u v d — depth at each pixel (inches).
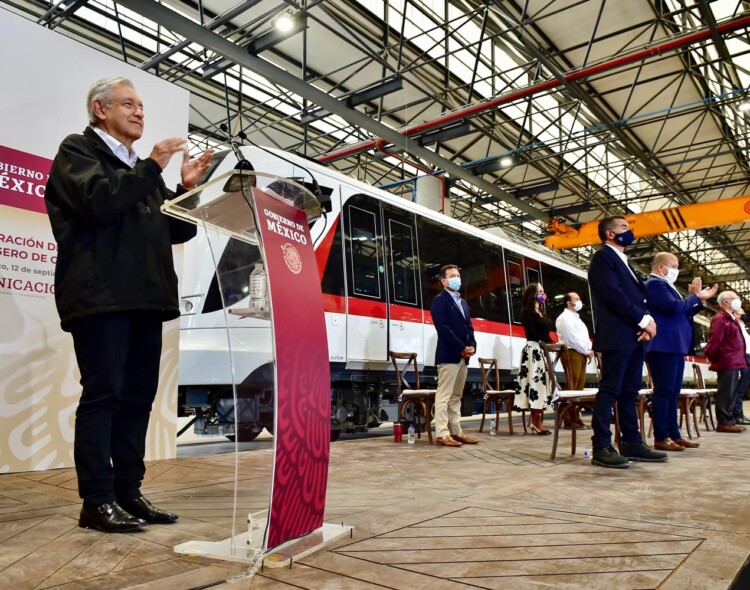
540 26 380.2
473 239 316.2
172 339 159.5
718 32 329.7
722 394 256.1
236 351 70.8
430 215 284.2
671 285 182.7
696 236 823.1
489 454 173.5
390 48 374.9
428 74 422.0
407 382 253.9
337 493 109.9
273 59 404.5
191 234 96.0
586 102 401.7
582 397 162.9
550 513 89.7
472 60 416.8
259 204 68.2
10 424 130.2
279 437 65.2
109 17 351.3
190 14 362.9
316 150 541.0
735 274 1088.2
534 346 242.4
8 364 130.8
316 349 74.1
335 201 226.5
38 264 137.1
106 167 81.8
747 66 439.2
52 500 100.4
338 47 394.6
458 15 370.6
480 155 556.1
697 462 151.0
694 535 75.6
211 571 62.2
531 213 615.5
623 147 537.3
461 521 84.5
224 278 71.6
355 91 381.7
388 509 93.4
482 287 315.3
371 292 236.5
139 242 83.7
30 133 137.9
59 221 80.8
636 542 72.4
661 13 366.9
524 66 389.1
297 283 72.4
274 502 64.6
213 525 82.3
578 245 609.9
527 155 535.5
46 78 141.4
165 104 164.6
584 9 364.2
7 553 69.0
